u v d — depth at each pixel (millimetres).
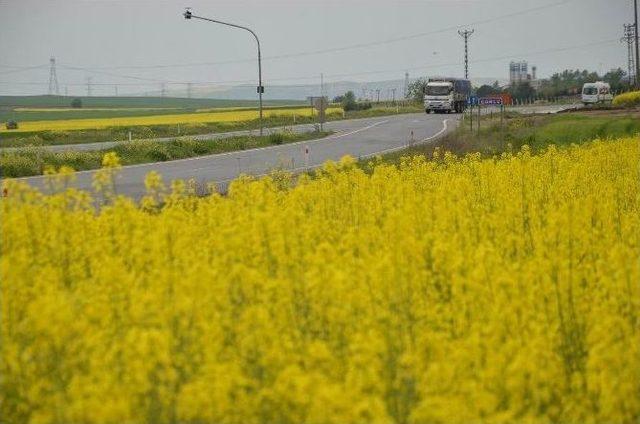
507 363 19062
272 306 22719
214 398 16797
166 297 21859
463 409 16547
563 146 97562
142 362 17344
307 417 16828
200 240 32875
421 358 19609
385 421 15656
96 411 15977
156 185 37125
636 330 22594
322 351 18391
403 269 25609
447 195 42844
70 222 33750
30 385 19484
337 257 26312
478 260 26125
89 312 20750
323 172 84438
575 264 28750
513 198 44375
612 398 18141
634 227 35531
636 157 72312
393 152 114812
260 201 36625
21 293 24141
